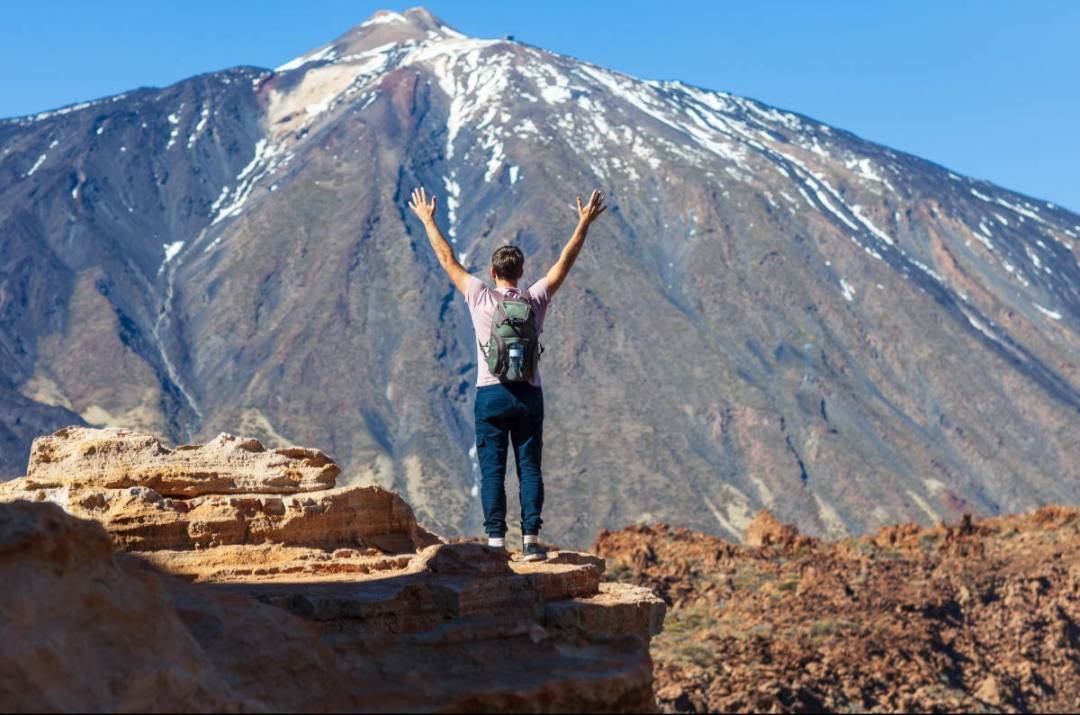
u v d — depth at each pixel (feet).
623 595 36.27
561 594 34.91
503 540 37.42
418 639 27.99
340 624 28.89
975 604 165.27
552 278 37.24
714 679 127.95
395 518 42.86
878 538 199.93
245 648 24.16
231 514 38.01
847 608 156.15
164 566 35.78
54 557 20.45
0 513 20.61
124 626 20.83
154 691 20.24
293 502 39.45
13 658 19.21
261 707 21.62
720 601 159.53
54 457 39.88
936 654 143.23
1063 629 156.56
